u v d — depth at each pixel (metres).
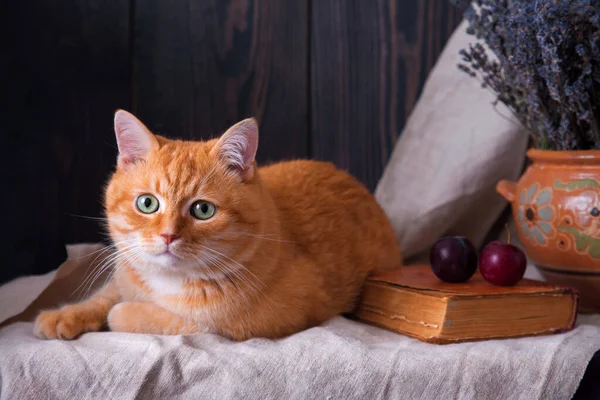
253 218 0.90
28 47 1.19
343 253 1.00
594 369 0.84
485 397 0.81
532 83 0.97
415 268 1.05
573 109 0.95
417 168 1.20
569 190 0.97
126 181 0.90
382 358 0.81
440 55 1.26
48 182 1.21
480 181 1.14
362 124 1.30
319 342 0.84
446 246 0.94
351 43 1.29
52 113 1.21
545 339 0.88
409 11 1.29
